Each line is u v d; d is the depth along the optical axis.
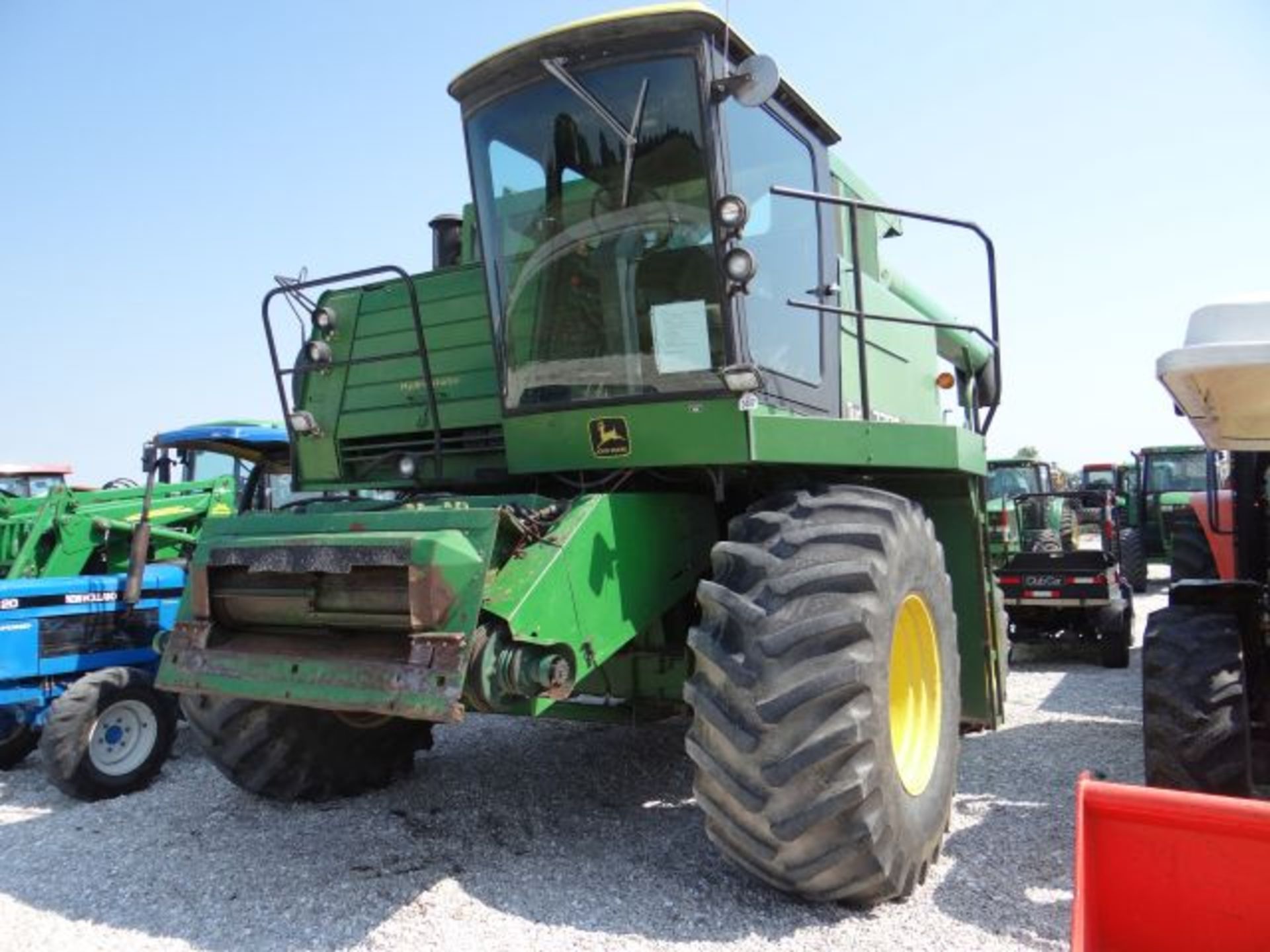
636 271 3.83
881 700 3.14
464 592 3.07
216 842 4.08
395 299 4.87
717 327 3.66
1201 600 4.09
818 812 2.97
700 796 3.18
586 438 3.90
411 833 4.09
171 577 6.63
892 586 3.31
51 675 5.95
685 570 3.94
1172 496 15.88
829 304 4.40
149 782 5.42
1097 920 2.10
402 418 4.78
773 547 3.31
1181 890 2.06
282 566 3.35
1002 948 2.95
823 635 3.06
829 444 3.79
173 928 3.26
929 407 5.80
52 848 4.14
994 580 5.09
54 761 5.07
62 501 7.07
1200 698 3.67
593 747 5.48
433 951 3.01
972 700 4.85
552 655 3.19
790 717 2.99
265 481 8.44
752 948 2.97
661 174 3.77
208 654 3.50
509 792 4.65
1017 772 4.96
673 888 3.43
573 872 3.61
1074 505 15.06
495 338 4.16
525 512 3.50
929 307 6.46
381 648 3.22
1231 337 2.34
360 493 4.98
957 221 4.23
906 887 3.29
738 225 3.43
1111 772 4.95
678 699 4.23
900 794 3.24
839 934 3.06
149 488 6.32
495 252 4.16
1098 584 8.62
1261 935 1.99
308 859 3.84
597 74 3.77
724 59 3.74
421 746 4.90
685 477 4.09
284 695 3.25
